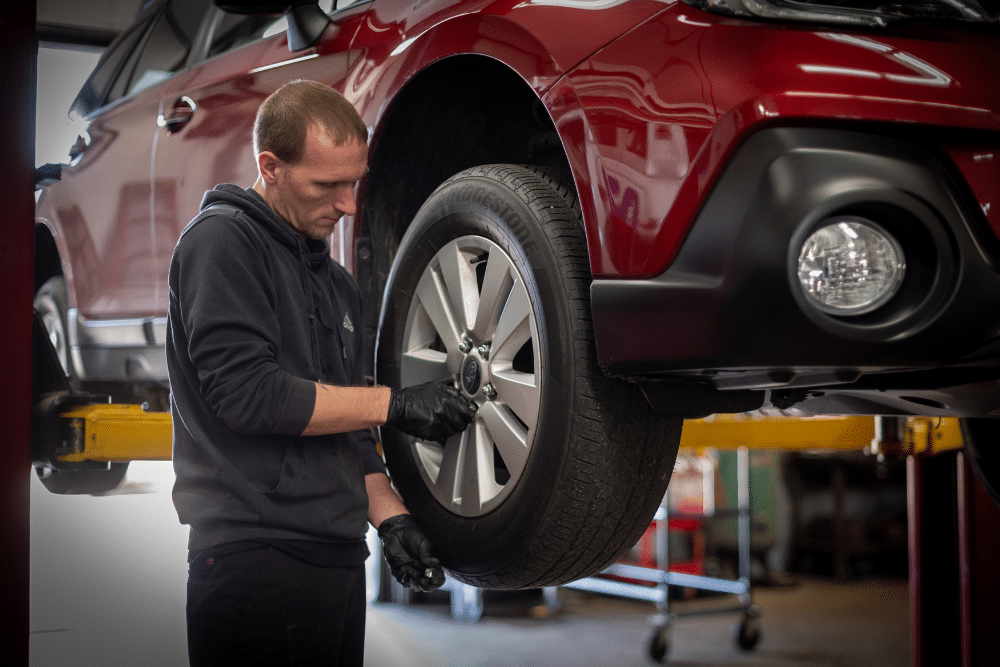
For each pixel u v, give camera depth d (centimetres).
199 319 137
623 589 509
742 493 512
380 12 192
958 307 122
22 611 155
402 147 183
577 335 139
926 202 120
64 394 211
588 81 136
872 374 150
